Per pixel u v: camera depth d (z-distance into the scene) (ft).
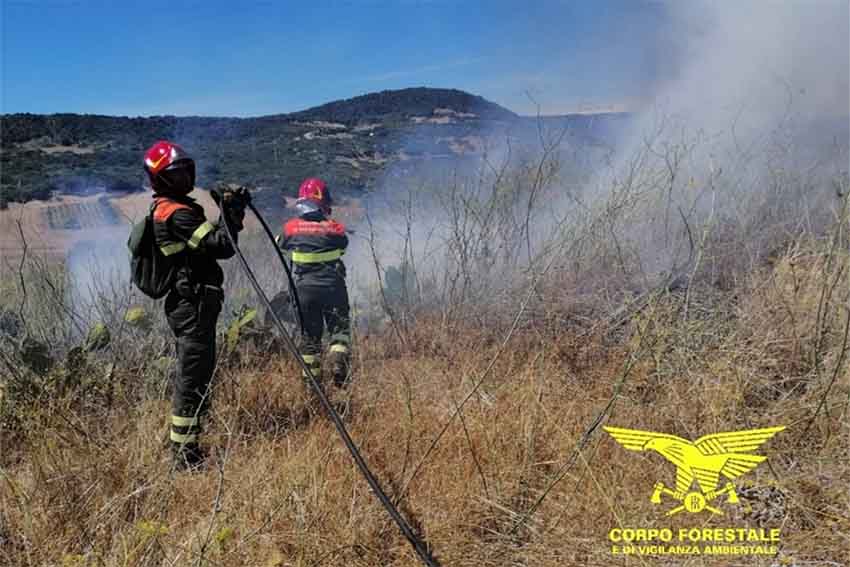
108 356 14.92
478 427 11.27
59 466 10.84
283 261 14.14
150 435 12.21
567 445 10.67
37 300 15.81
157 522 9.57
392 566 8.98
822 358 11.77
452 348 15.51
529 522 9.52
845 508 9.09
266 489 10.20
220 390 13.62
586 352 14.24
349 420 12.60
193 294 11.83
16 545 9.51
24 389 12.87
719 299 14.64
